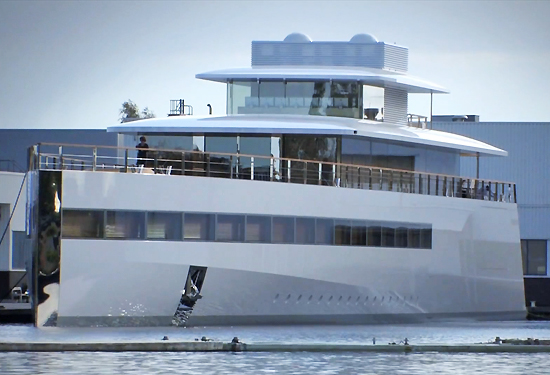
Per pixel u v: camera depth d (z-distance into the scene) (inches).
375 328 6205.7
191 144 6501.0
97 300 5383.9
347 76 6914.4
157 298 5536.4
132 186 5438.0
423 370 4215.1
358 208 6368.1
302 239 6058.1
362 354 4687.5
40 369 4052.7
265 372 4084.6
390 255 6579.7
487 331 6343.5
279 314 6023.6
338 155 6574.8
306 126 6451.8
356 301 6402.6
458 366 4350.4
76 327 5364.2
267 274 5876.0
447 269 7042.3
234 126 6402.6
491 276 7470.5
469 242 7249.0
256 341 5093.5
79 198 5324.8
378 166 6806.1
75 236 5319.9
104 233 5369.1
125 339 4931.1
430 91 7529.5
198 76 6924.2
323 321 6259.8
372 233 6466.5
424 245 6855.3
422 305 6865.2
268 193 5895.7
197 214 5620.1
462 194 7273.6
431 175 7022.6
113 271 5388.8
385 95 7190.0
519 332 6328.7
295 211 6018.7
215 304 5748.0
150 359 4372.5
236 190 5757.9
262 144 6486.2
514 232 7721.5
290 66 7204.7
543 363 4473.4
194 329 5595.5
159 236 5502.0
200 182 5629.9
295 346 4749.0
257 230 5851.4
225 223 5723.4
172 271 5536.4
